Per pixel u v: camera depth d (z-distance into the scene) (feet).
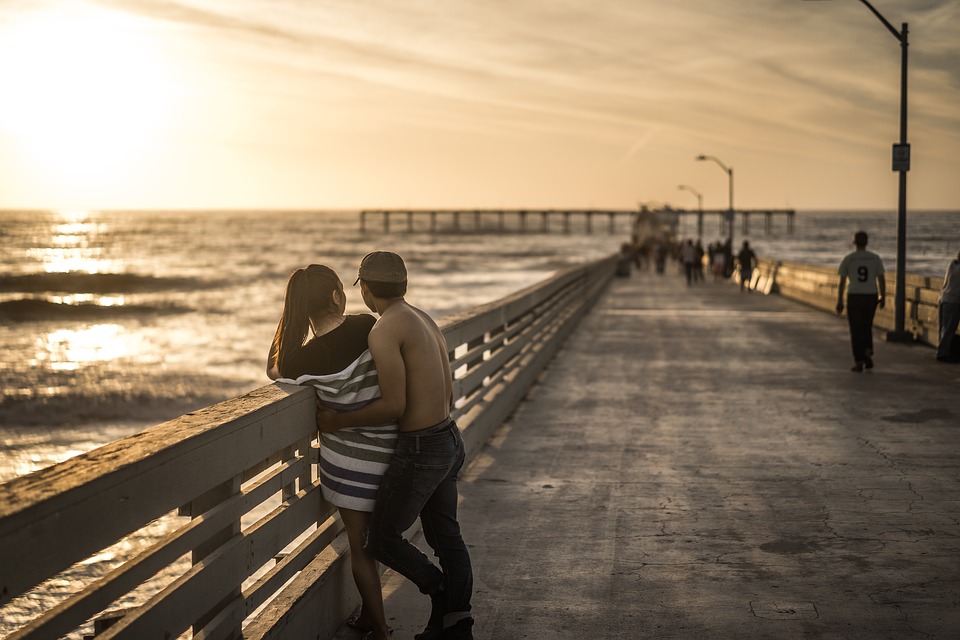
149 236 600.39
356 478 12.41
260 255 353.72
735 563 16.96
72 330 116.57
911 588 15.65
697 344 53.52
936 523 19.36
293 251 392.88
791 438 28.04
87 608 7.70
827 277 78.79
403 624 14.14
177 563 23.88
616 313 76.95
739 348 51.29
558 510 20.45
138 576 8.46
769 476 23.41
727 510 20.42
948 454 25.75
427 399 12.23
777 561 17.06
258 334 107.76
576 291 69.72
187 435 9.46
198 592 9.62
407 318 12.30
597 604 15.02
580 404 34.19
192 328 116.16
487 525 19.34
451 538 13.07
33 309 144.46
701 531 18.89
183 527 9.74
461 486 22.50
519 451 26.40
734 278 133.59
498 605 14.98
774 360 46.16
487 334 29.50
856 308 41.27
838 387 37.55
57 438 48.42
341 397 12.37
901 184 51.65
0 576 6.64
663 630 13.97
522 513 20.22
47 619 7.25
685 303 89.04
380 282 12.37
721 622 14.25
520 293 39.22
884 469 24.07
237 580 10.60
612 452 26.25
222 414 10.64
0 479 39.01
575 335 59.21
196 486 9.55
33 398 60.44
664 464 24.77
